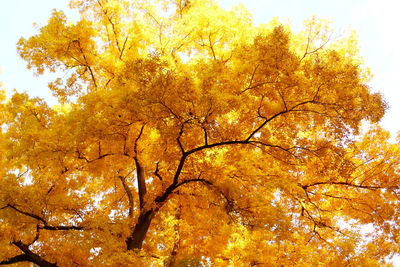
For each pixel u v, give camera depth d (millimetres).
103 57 8477
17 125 8320
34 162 7340
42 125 8188
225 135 7039
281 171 7914
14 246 7875
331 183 8102
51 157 7098
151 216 7871
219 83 6824
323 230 8680
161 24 8906
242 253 8258
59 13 8039
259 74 6738
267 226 6723
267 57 6520
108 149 7875
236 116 7484
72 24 8117
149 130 8008
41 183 7531
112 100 6754
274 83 6828
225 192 6711
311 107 6984
